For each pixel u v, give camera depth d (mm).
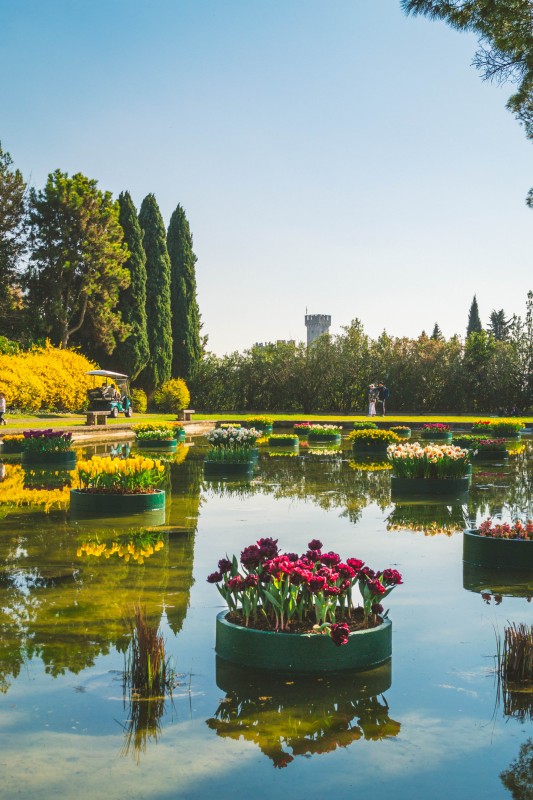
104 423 25297
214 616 5242
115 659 4406
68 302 35750
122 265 39125
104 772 3143
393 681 4129
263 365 44250
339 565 4547
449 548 7465
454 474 11641
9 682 4062
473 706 3812
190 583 6074
